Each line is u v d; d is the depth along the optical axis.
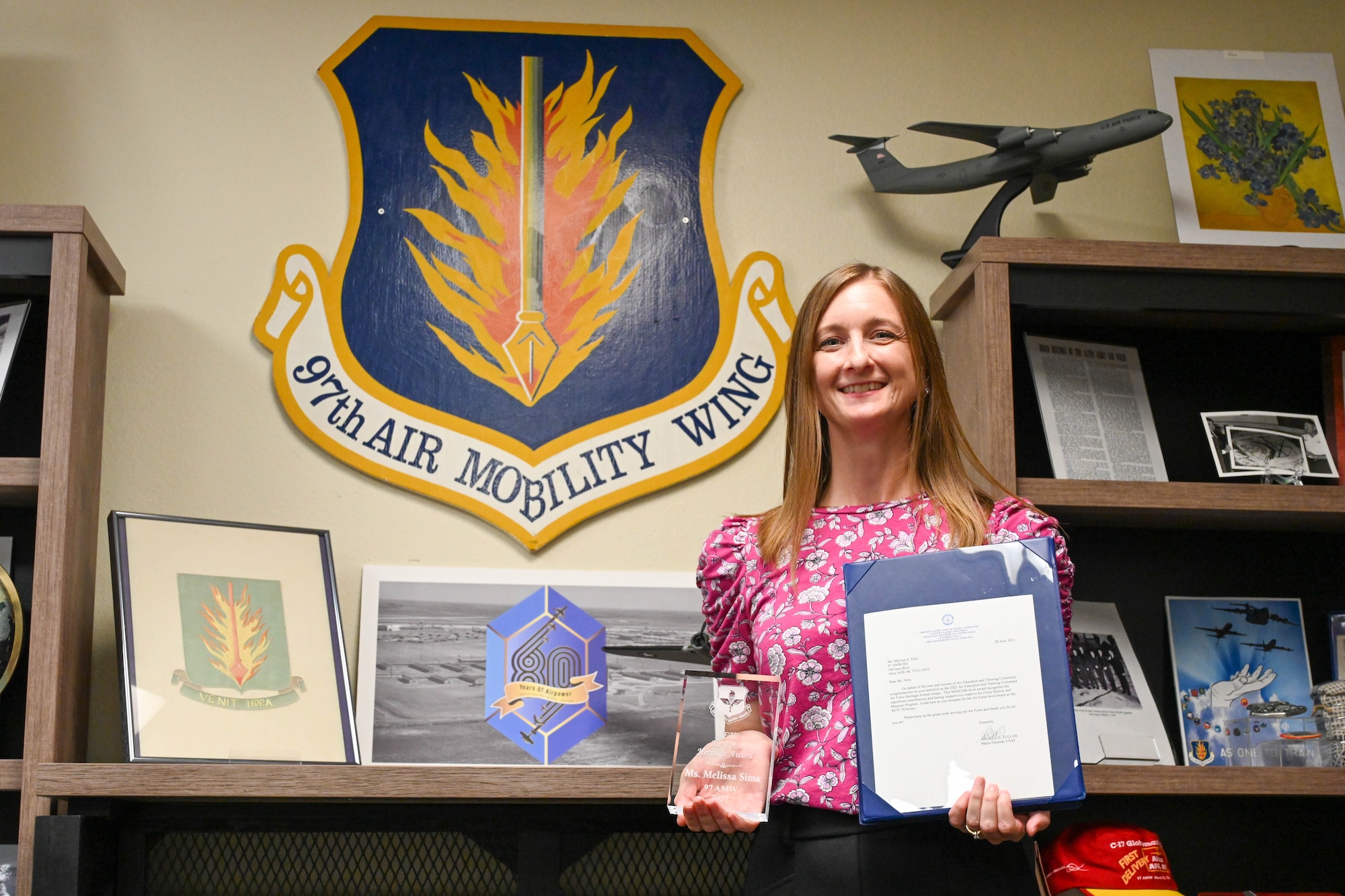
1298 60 2.33
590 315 2.19
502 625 2.05
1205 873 2.04
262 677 1.82
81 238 1.86
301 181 2.21
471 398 2.14
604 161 2.25
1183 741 1.99
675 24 2.33
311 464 2.11
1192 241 2.18
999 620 1.19
